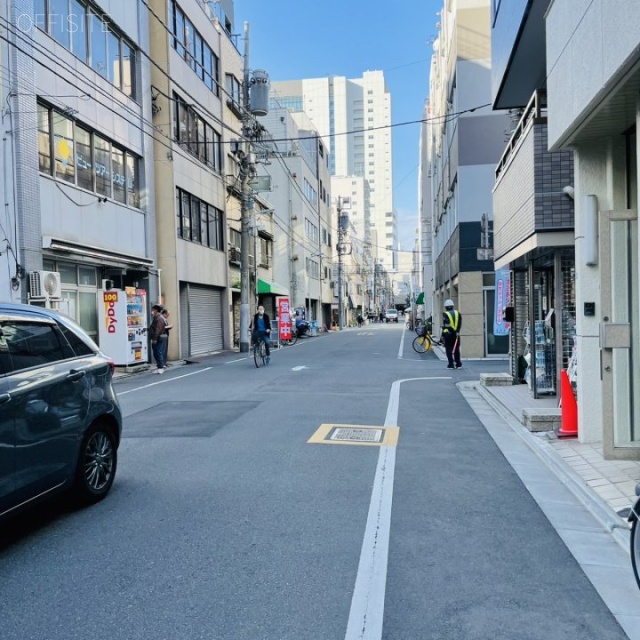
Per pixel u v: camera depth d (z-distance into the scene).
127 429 8.25
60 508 4.98
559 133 6.40
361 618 3.22
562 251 8.66
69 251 13.88
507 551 4.11
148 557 4.00
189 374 15.52
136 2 18.59
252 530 4.47
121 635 3.05
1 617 3.24
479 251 16.62
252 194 25.20
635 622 3.19
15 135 12.27
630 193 6.31
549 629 3.12
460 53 19.44
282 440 7.43
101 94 16.02
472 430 8.10
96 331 16.39
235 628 3.12
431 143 37.50
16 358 4.35
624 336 5.91
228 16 29.83
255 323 17.11
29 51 12.75
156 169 20.06
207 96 24.64
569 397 7.31
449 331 16.02
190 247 22.17
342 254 72.44
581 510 4.92
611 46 4.66
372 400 10.60
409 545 4.20
